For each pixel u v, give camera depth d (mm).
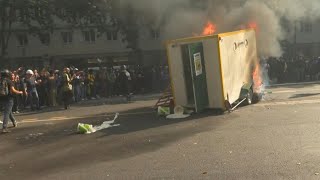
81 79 17578
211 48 10797
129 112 12453
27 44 34312
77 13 24250
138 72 19984
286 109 10922
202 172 5867
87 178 5996
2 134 10125
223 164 6191
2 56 29062
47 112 14039
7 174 6512
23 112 14477
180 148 7418
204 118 10344
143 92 19844
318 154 6438
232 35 11633
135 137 8672
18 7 25781
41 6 25438
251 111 10969
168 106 11703
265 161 6211
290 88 16891
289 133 7984
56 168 6695
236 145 7312
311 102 11984
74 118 12023
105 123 10617
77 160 7117
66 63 34875
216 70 10828
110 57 35094
